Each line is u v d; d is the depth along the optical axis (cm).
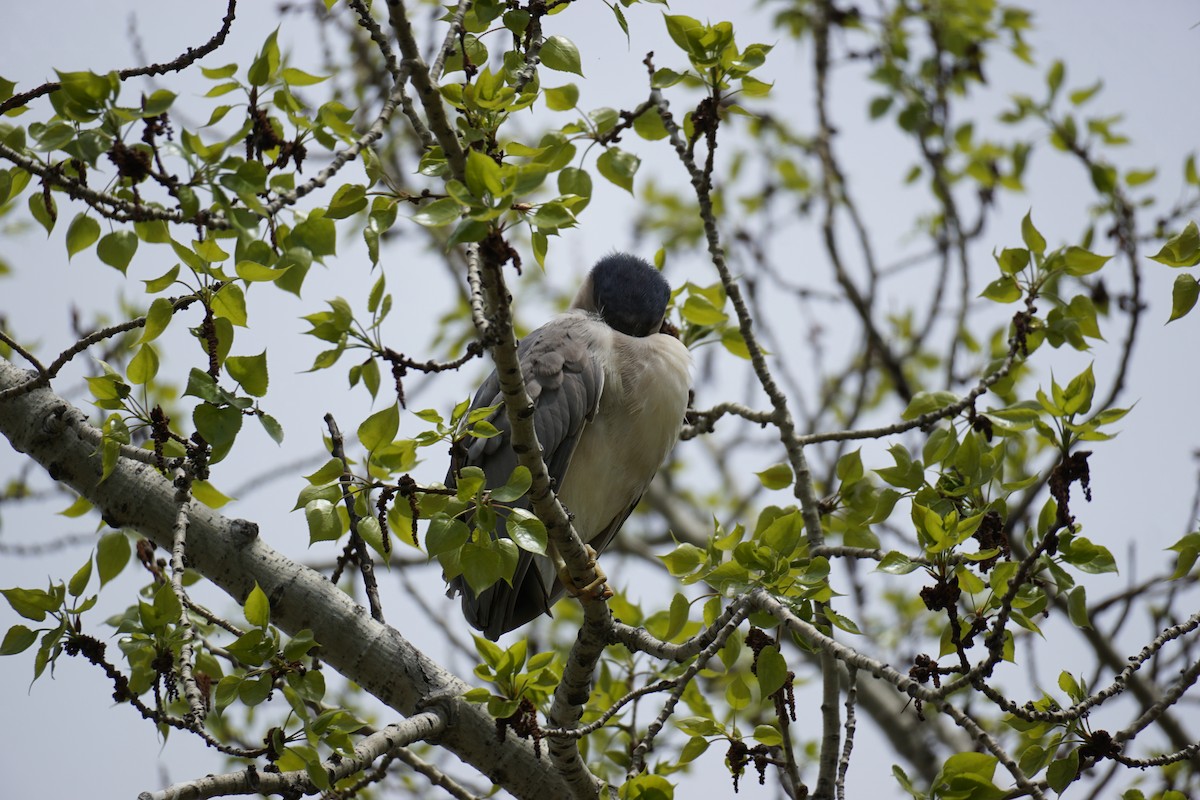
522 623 1073
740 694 780
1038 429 675
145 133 599
